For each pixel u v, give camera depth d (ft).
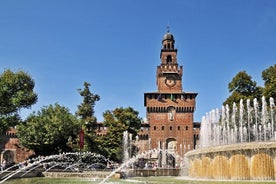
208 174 67.87
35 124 181.27
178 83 273.54
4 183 74.74
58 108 192.03
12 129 247.91
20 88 142.72
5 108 134.00
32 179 91.56
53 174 109.09
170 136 260.21
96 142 197.77
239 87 195.31
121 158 207.82
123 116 221.25
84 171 123.13
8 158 244.63
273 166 56.70
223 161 63.67
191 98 265.95
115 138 212.23
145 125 267.18
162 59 278.67
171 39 283.59
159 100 265.13
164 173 116.37
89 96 224.33
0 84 135.95
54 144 181.68
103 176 105.50
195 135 264.31
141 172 113.39
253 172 58.23
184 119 263.08
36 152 184.44
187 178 76.13
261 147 57.31
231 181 56.80
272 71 179.22
